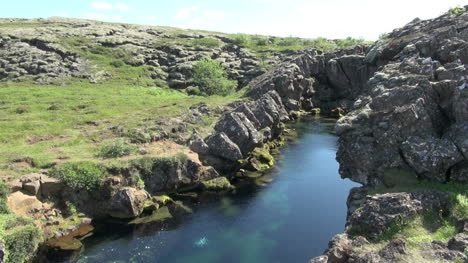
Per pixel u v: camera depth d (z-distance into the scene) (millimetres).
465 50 32625
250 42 116625
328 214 30453
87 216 28297
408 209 19250
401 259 14984
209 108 51969
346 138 27766
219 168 37750
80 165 29578
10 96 57125
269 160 42812
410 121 24359
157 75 85500
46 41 83875
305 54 77500
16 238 22359
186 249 25062
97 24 114812
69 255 23828
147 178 32469
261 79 73250
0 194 24625
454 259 14820
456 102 23797
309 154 47438
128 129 40312
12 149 33250
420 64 32188
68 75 75250
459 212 19391
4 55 77062
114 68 83812
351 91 73938
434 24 56781
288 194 34562
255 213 30641
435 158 22609
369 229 19172
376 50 62281
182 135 40938
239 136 40281
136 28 120750
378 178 25328
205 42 107250
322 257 18000
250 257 24219
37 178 27422
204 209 31359
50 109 50719
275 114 50906
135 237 26438
